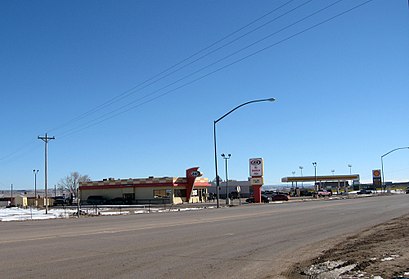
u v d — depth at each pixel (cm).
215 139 5341
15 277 966
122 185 8925
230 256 1276
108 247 1456
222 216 3173
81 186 9369
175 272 1034
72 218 3603
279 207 4581
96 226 2419
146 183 8669
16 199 9088
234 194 11169
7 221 3212
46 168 5378
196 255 1290
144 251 1364
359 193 12431
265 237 1764
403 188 17625
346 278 946
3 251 1363
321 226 2261
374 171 13525
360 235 1806
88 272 1026
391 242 1495
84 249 1407
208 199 9744
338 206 4472
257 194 7300
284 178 13138
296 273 1037
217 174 5325
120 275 994
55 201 8912
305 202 6200
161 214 3800
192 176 8594
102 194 9131
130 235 1847
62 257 1241
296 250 1404
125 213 4341
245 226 2275
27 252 1341
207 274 1016
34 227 2439
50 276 978
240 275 1009
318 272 1028
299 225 2325
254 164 7362
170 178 8444
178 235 1838
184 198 8706
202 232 1964
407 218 2625
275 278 981
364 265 1070
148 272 1030
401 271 974
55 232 2044
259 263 1164
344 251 1345
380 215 3030
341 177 12600
